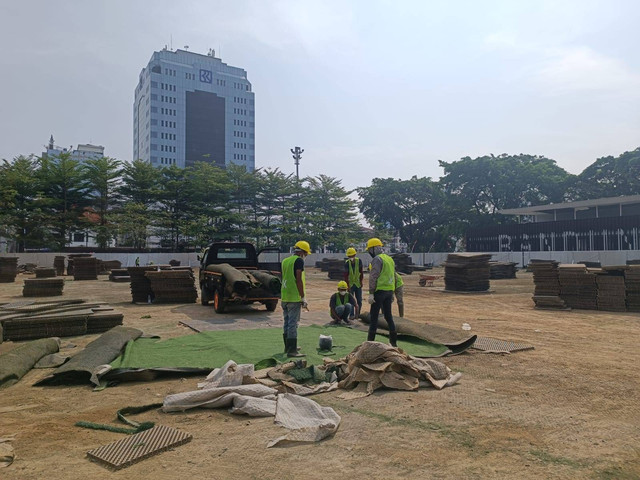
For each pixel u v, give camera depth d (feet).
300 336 28.43
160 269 52.85
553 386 18.10
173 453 11.69
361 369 17.95
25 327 28.35
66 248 151.43
